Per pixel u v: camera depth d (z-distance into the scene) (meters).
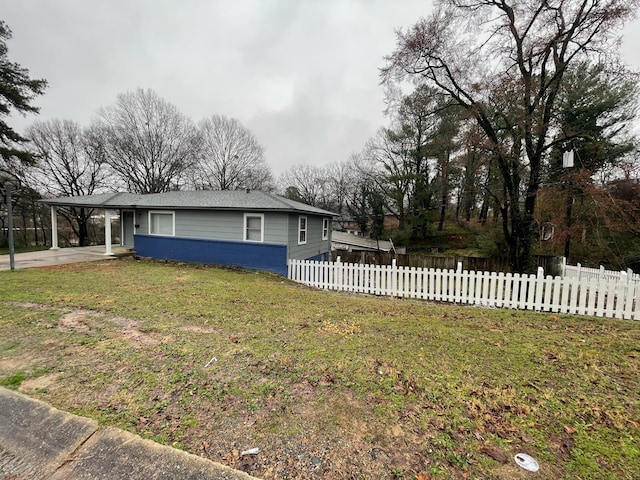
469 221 28.12
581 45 11.65
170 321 4.57
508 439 2.09
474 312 5.68
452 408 2.45
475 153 15.96
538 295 6.54
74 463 1.84
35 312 4.88
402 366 3.17
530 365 3.23
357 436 2.12
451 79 13.57
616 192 13.45
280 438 2.09
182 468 1.79
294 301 6.16
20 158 17.17
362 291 8.65
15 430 2.13
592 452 1.97
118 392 2.63
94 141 24.80
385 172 27.27
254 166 34.56
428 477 1.76
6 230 20.86
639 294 5.61
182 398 2.56
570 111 14.88
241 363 3.21
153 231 13.23
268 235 11.03
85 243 25.80
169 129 27.80
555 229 13.96
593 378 2.95
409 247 25.25
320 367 3.14
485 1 12.47
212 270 10.43
